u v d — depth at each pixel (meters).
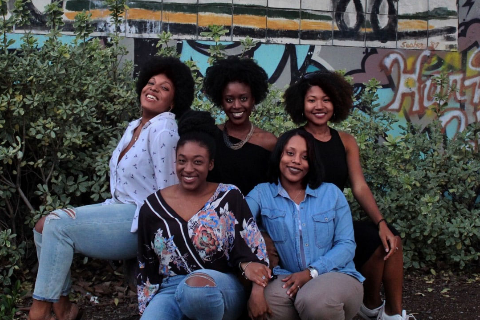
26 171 4.48
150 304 2.85
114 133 4.60
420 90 6.28
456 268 5.09
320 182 3.19
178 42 5.88
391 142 4.62
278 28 6.07
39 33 5.62
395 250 3.20
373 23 6.23
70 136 4.26
